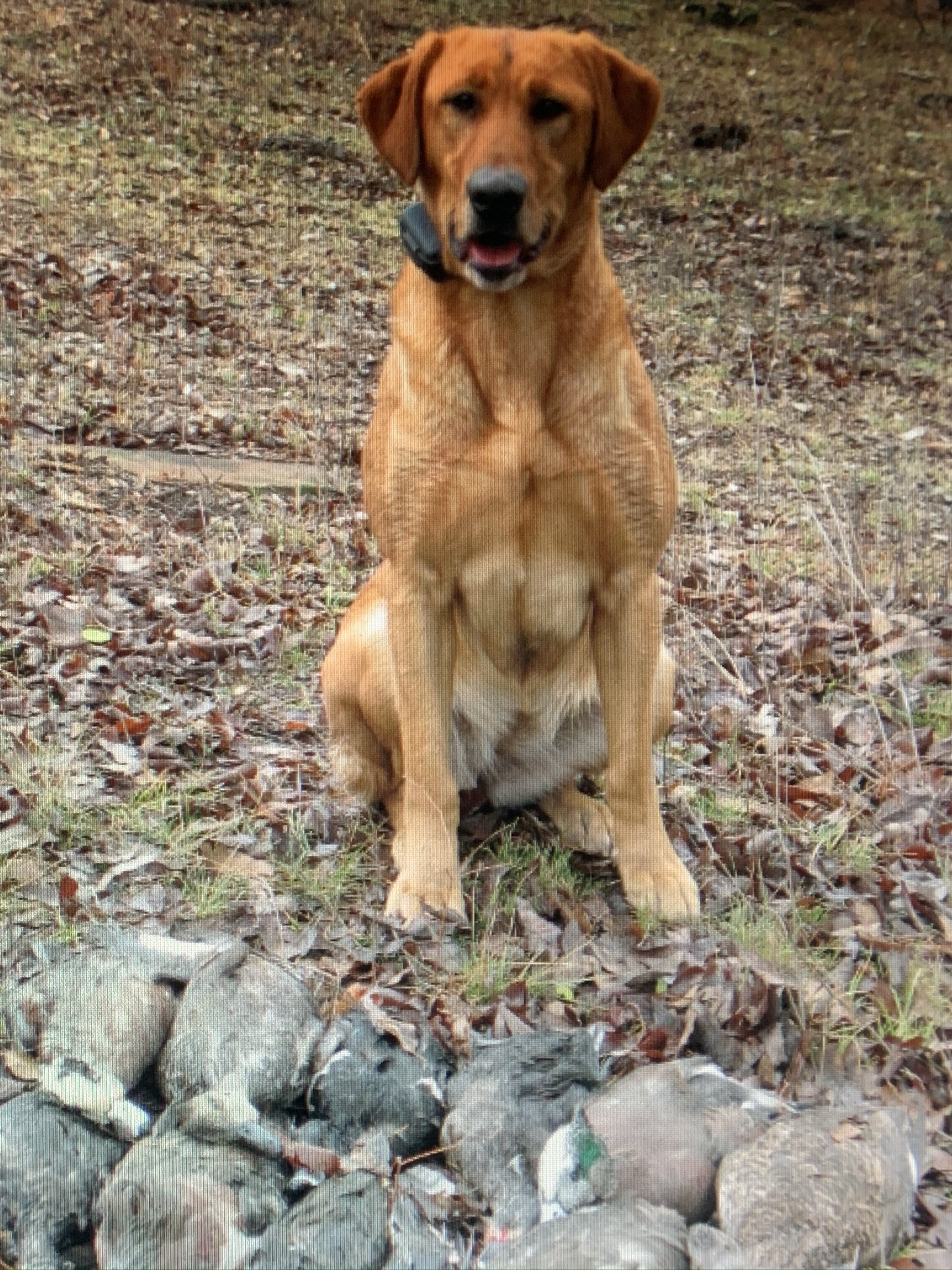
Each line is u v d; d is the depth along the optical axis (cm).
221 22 1656
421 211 359
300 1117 273
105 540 588
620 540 355
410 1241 242
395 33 1733
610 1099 262
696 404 935
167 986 291
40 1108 259
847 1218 236
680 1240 232
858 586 557
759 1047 304
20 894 347
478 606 367
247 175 1271
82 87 1398
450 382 346
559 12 1920
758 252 1281
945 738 479
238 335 914
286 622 534
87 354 820
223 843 378
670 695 406
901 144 1612
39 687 458
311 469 711
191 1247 234
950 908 366
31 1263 237
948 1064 300
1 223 1030
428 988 327
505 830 411
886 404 984
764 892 360
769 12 2084
